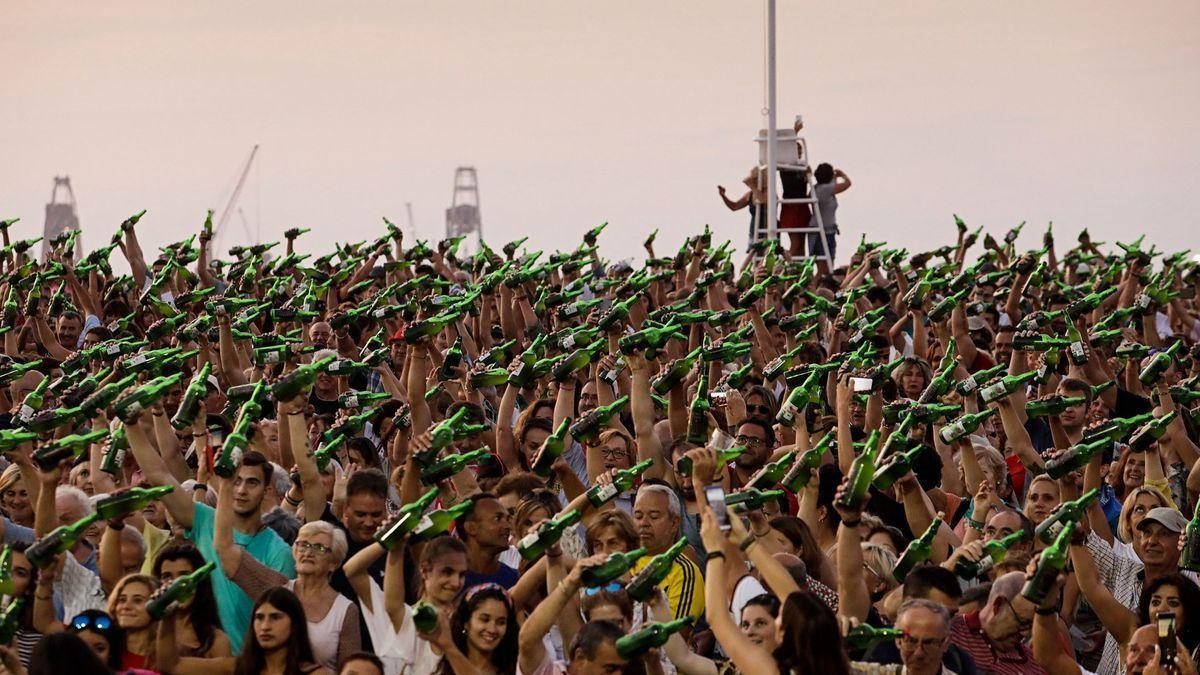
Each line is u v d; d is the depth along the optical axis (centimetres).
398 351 6981
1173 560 4644
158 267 8269
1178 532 4638
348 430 5200
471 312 7519
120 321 7081
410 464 4731
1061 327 7556
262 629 3916
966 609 4203
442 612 3991
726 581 4238
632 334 4962
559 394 5562
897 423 5375
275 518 4666
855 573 3872
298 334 7044
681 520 4691
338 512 5000
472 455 4544
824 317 8350
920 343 7325
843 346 7438
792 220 11200
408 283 7406
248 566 4272
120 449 4594
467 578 4378
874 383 5422
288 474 5062
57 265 7550
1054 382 6669
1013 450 5650
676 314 6556
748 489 4275
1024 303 8800
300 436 4688
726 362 6488
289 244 8619
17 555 4162
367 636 4181
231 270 8269
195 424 4894
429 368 6938
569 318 6606
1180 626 4266
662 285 8388
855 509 3844
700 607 4353
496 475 5331
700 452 3688
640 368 4988
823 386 6694
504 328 7544
